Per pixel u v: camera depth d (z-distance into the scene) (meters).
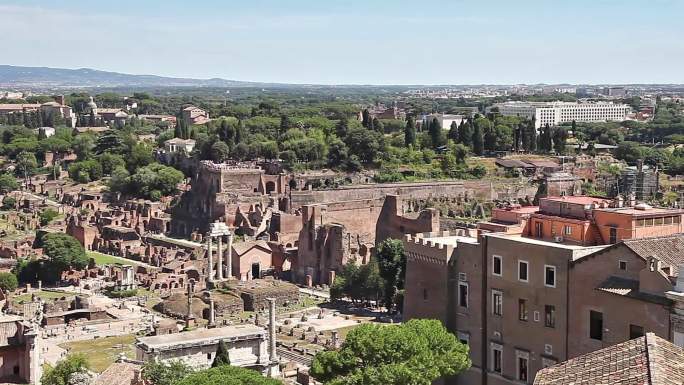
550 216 118.38
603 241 111.00
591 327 99.31
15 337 150.00
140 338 151.75
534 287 106.88
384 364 96.25
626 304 94.00
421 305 124.75
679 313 88.00
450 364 101.12
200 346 145.62
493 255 112.88
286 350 176.75
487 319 113.88
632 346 49.69
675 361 46.91
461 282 118.06
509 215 123.81
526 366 108.62
